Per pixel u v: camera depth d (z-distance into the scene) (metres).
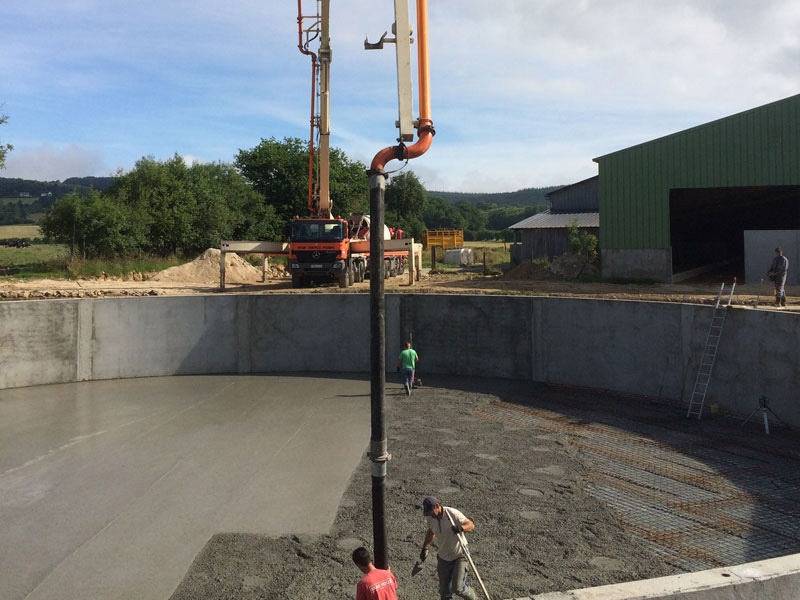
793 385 15.11
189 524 10.47
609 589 5.43
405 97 6.40
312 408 18.14
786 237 24.53
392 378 22.52
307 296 23.78
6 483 12.40
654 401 18.50
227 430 15.93
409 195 98.50
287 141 56.56
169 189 44.94
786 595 5.68
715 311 17.09
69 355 21.67
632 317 19.42
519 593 7.97
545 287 26.67
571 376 20.97
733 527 9.99
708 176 26.02
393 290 26.36
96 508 11.19
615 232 28.02
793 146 24.59
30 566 9.12
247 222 50.62
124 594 8.31
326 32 28.25
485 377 22.59
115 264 35.41
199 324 23.31
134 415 17.39
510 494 11.43
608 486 11.80
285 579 8.56
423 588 8.21
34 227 126.12
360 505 11.11
